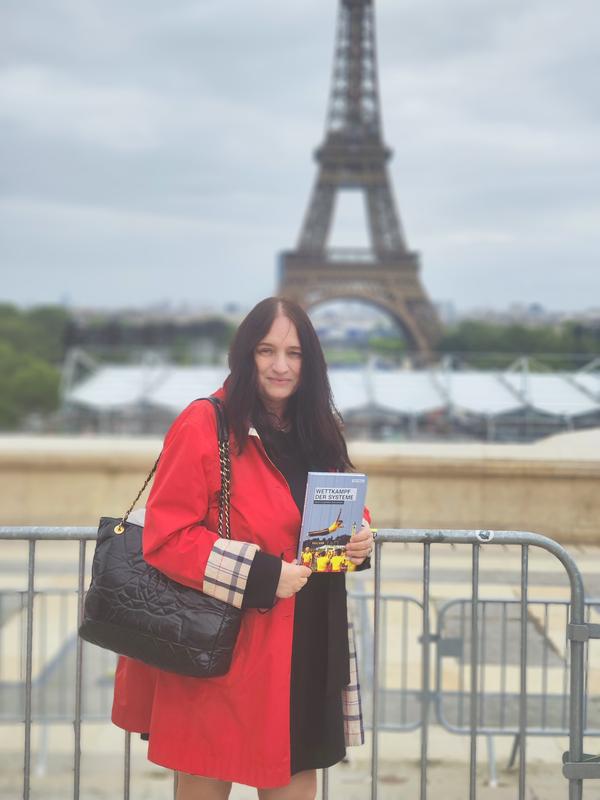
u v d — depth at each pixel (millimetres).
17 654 7746
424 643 3689
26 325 130375
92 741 6863
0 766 6477
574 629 3600
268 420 3195
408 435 36656
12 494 10500
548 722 6566
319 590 3203
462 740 6750
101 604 2949
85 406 40250
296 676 3135
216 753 3012
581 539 9461
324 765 3143
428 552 3625
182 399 38844
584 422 17500
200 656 2842
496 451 9992
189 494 2932
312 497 2980
